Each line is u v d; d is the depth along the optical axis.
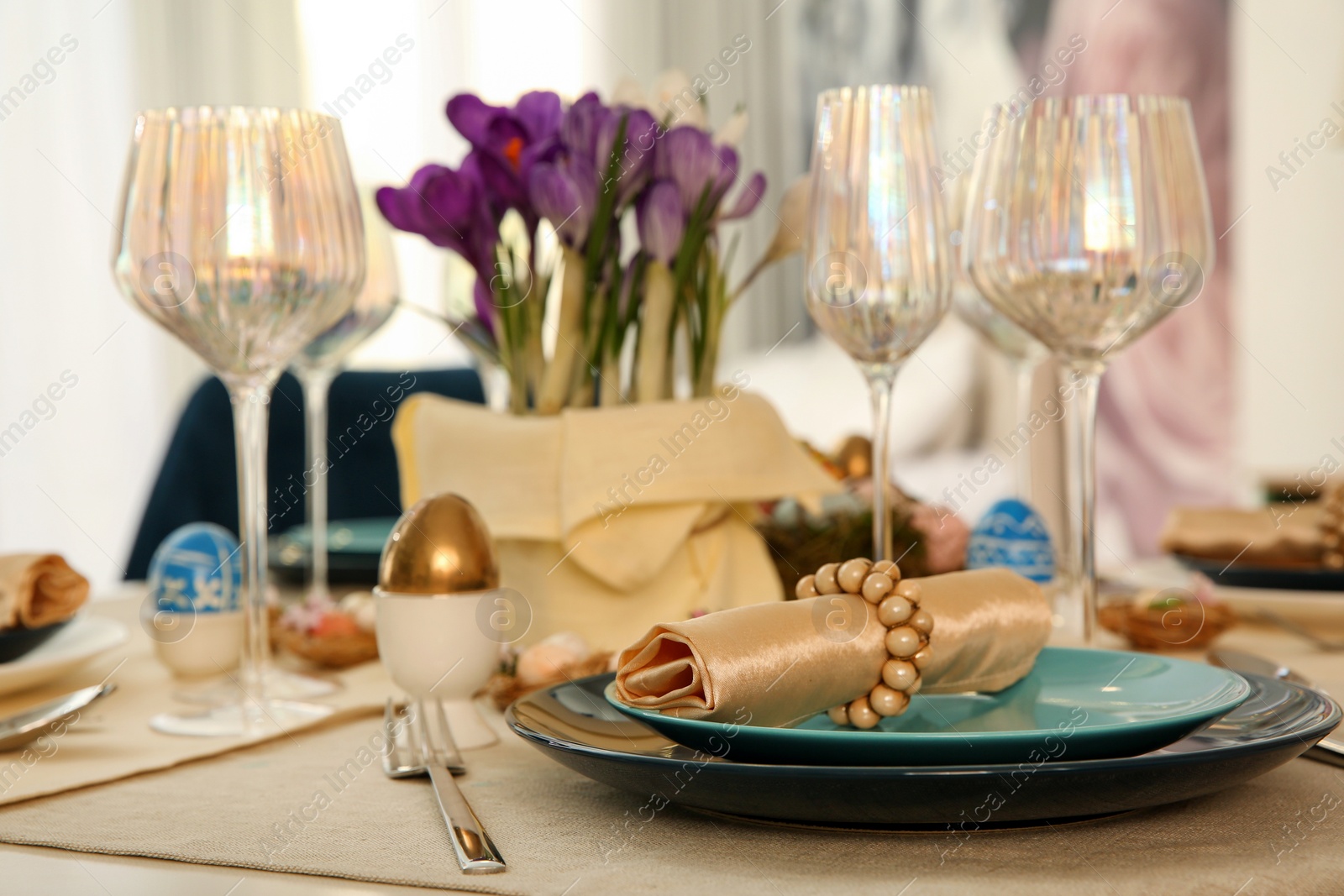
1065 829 0.38
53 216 3.02
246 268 0.58
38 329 3.01
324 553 0.96
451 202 0.72
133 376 3.13
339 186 0.62
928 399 2.98
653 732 0.46
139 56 3.10
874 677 0.45
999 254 0.62
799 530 0.79
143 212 0.59
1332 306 2.48
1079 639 0.66
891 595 0.45
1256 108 2.53
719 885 0.34
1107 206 0.60
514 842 0.38
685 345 0.78
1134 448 2.76
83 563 3.07
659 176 0.72
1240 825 0.38
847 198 0.59
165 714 0.60
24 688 0.65
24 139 2.98
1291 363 2.53
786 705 0.42
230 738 0.54
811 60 3.17
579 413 0.70
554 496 0.70
